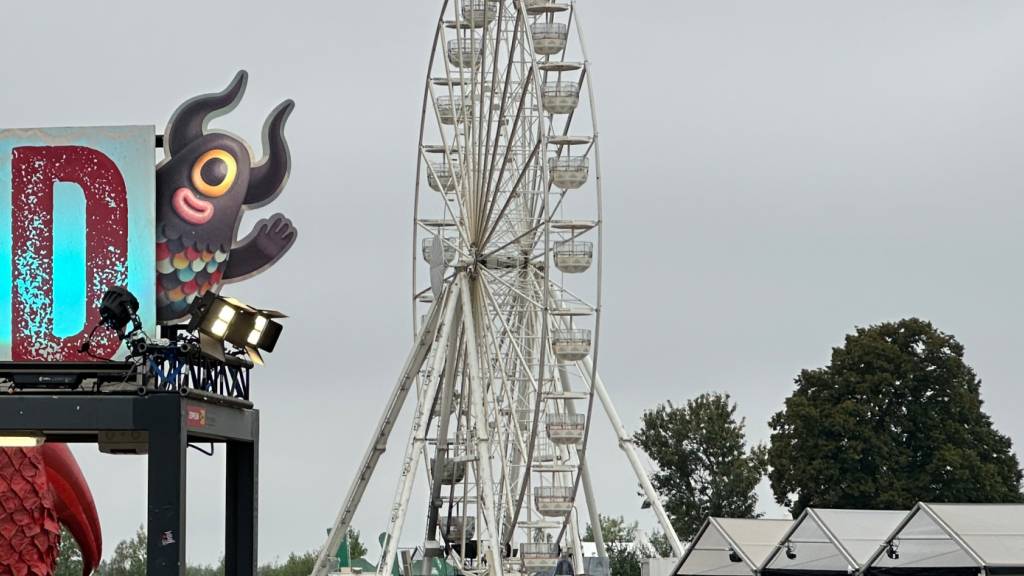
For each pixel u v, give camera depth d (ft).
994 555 251.80
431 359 375.04
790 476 511.40
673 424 637.71
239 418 185.26
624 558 563.89
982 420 517.96
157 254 183.73
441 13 395.75
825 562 284.00
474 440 383.86
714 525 312.09
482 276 373.61
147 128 182.60
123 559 604.90
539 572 386.93
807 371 524.11
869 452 504.84
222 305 173.68
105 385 175.63
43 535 180.24
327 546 401.08
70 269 181.06
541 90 368.27
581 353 375.86
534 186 379.96
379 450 395.75
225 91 186.91
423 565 420.36
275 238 187.21
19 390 172.96
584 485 432.66
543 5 386.73
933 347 513.45
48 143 181.88
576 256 378.94
